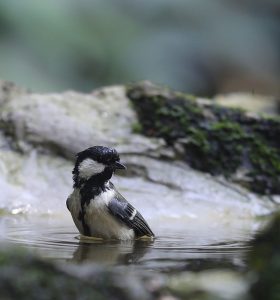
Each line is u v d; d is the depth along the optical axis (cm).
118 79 1812
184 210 1062
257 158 1216
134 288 491
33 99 1217
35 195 1034
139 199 1070
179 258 697
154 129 1220
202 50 2086
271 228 955
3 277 450
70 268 488
